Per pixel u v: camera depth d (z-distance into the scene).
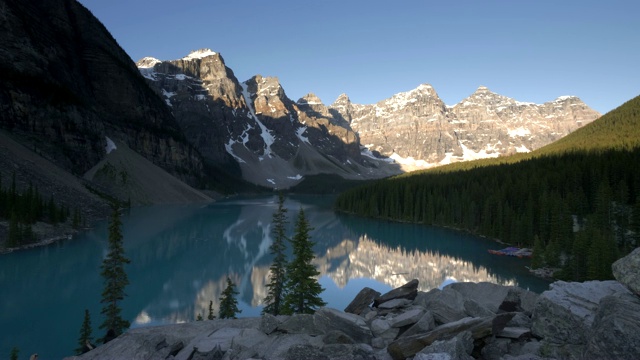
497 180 133.62
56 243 81.62
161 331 18.47
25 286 56.25
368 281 67.44
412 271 75.12
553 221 84.31
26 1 183.12
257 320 19.70
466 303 15.05
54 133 151.00
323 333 15.76
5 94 136.88
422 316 14.95
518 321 14.25
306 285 37.19
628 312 10.06
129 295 57.44
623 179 96.06
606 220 84.94
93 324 43.69
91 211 116.19
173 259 82.19
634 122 186.12
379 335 14.97
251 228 128.38
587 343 10.85
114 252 37.44
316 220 155.38
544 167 135.88
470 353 12.02
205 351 15.95
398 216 151.88
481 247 98.38
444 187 148.12
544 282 66.06
